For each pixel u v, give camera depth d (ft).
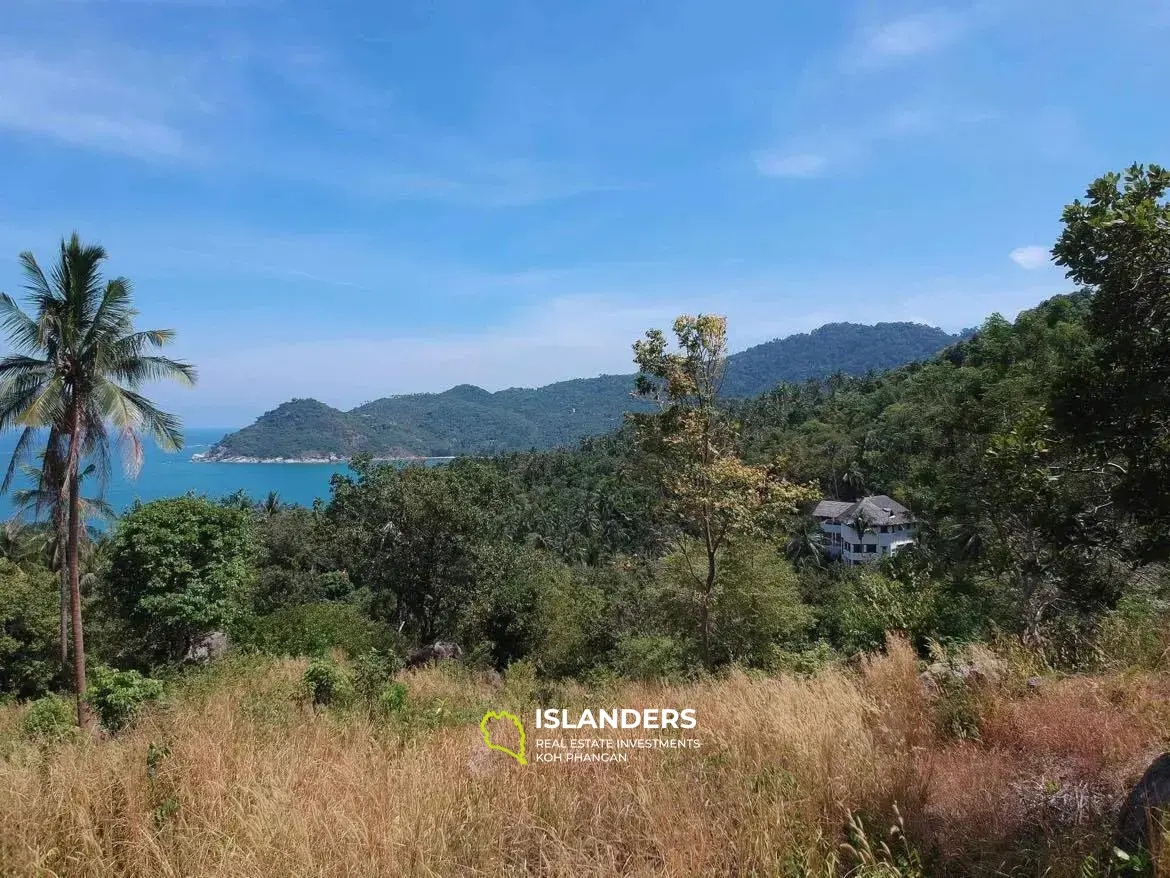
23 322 46.68
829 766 12.65
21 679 79.15
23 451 49.08
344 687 24.31
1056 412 12.23
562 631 74.23
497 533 92.12
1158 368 11.23
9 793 12.65
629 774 13.32
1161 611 19.94
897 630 31.83
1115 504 11.78
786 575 56.03
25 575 86.53
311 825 10.95
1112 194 11.96
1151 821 8.23
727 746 14.48
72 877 10.57
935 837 10.43
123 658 74.49
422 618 86.94
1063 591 13.62
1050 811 10.88
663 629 59.47
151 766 13.74
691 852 9.86
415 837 10.69
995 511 50.29
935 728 15.65
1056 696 15.56
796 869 9.62
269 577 110.83
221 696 23.75
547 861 10.03
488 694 33.73
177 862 10.68
